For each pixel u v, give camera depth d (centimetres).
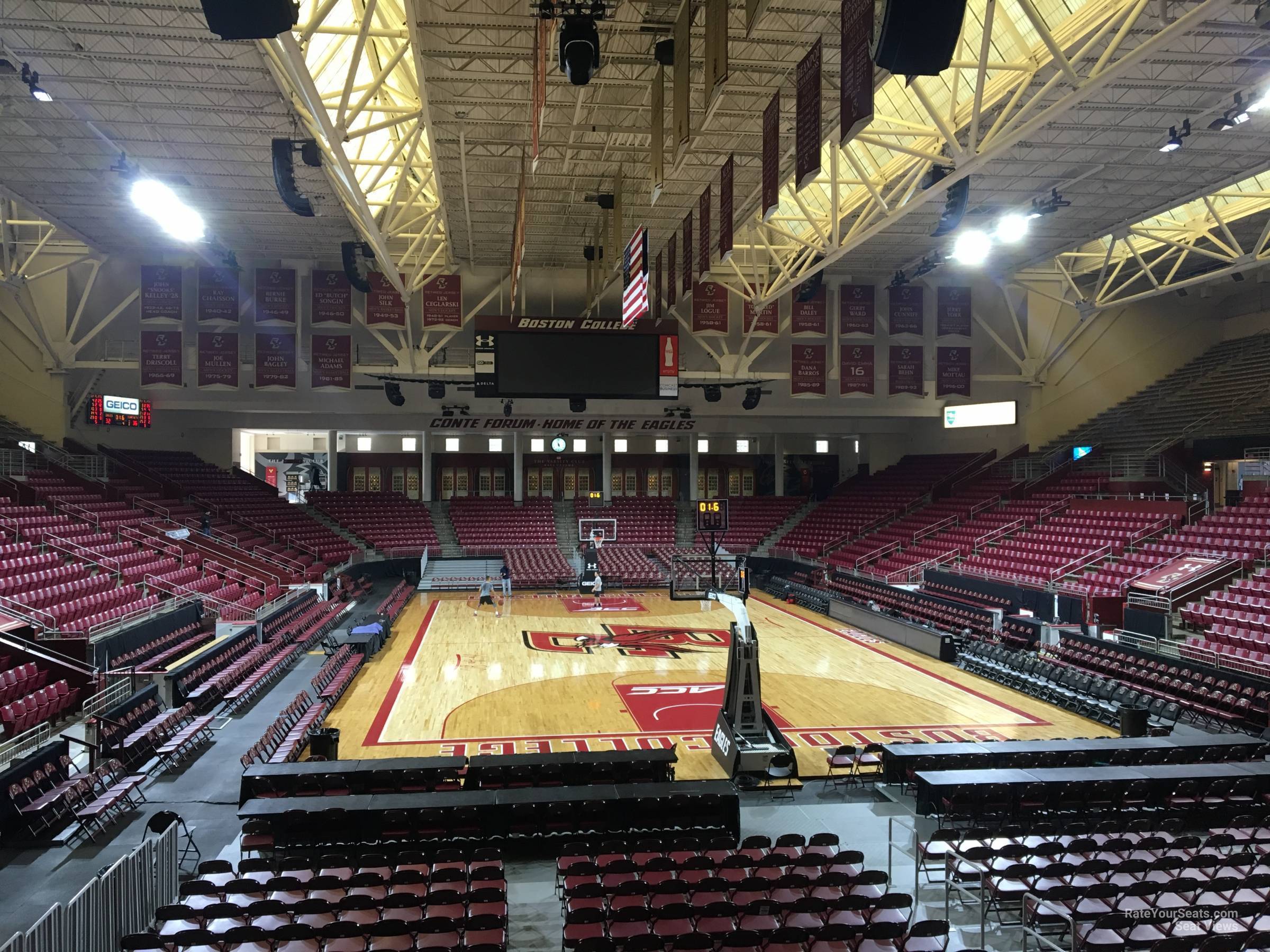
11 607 1800
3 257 3014
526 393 2538
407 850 1152
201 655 1914
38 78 1734
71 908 764
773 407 3969
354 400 3794
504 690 2069
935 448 4419
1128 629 2188
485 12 1678
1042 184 2483
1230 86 1844
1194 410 3219
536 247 3416
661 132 1535
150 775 1418
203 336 3177
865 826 1271
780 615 3247
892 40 904
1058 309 3759
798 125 1413
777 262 3033
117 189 2558
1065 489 3384
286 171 1817
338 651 2289
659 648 2581
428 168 2523
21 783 1190
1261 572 2180
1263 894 877
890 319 3459
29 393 3209
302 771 1258
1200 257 3191
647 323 2588
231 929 768
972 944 909
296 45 1143
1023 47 1728
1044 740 1483
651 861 988
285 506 3991
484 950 764
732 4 1638
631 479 4938
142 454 3725
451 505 4459
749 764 1420
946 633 2453
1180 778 1245
